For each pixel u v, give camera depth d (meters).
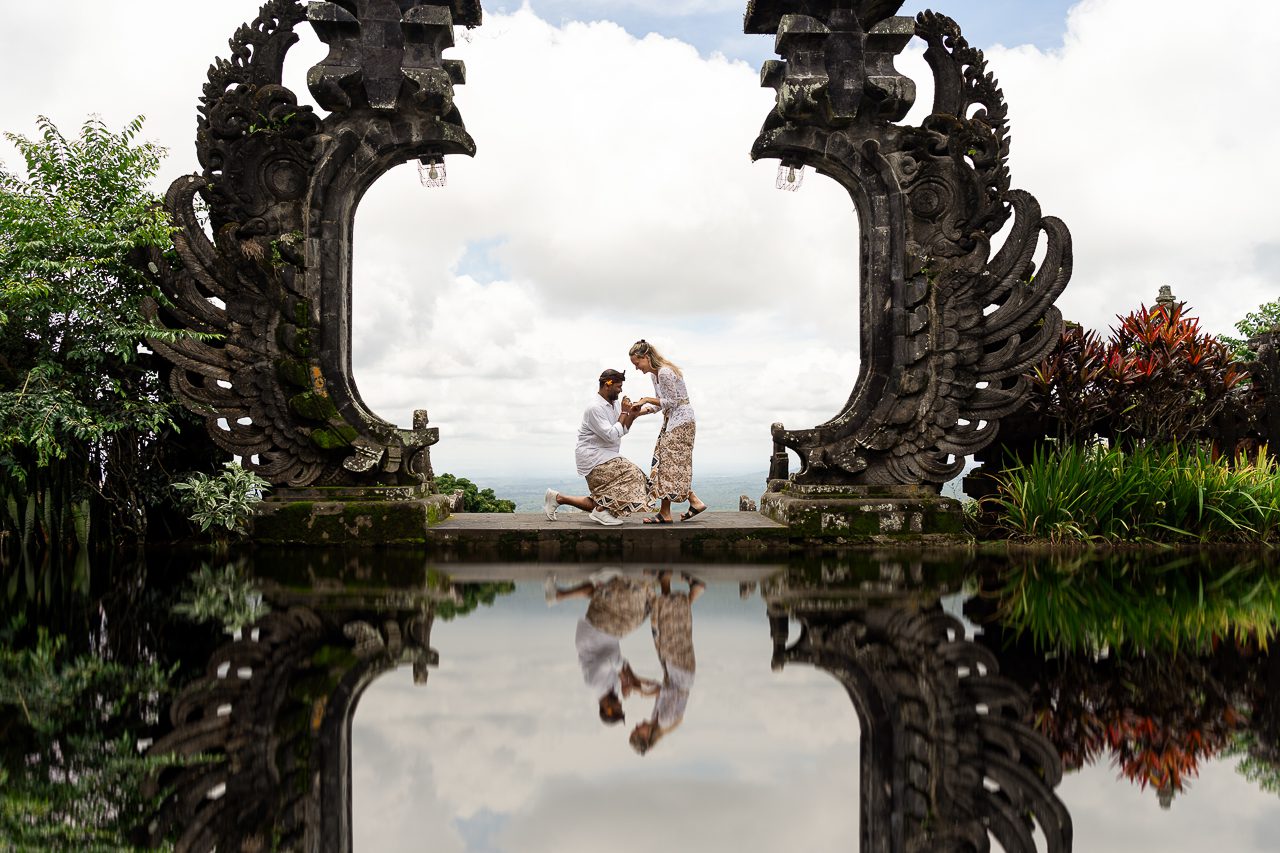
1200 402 10.37
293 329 8.86
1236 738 3.19
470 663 4.13
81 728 3.25
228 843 2.37
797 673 3.96
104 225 8.30
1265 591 6.33
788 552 8.55
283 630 4.89
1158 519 9.39
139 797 2.65
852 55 9.21
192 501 8.62
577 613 5.36
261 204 8.99
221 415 8.89
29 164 8.52
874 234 9.23
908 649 4.45
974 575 7.04
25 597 5.98
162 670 4.03
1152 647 4.54
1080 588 6.42
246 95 8.98
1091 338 10.17
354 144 9.01
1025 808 2.60
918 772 2.85
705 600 5.84
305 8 9.12
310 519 8.77
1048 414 9.88
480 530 8.73
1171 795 2.70
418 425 9.33
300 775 2.80
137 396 8.98
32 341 8.55
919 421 9.23
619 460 8.99
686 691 3.68
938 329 9.21
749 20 9.52
